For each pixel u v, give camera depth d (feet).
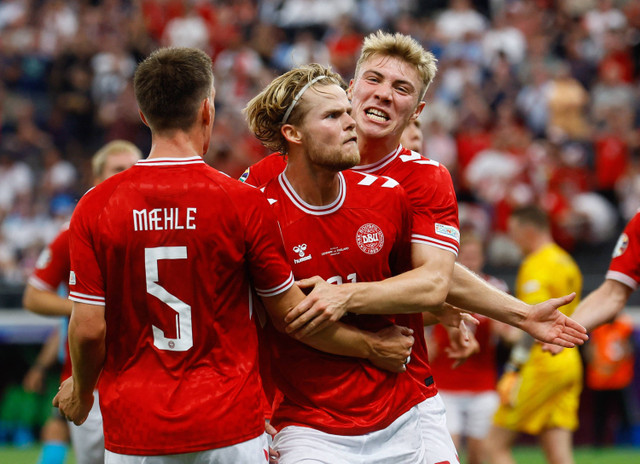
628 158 71.15
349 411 20.33
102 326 18.38
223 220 18.21
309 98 19.51
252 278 19.04
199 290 18.13
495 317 22.04
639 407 52.44
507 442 38.58
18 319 53.06
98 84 81.35
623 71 84.28
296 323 19.35
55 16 89.51
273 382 21.15
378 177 20.89
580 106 78.48
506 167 68.44
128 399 18.15
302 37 83.25
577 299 39.34
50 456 34.83
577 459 49.11
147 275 18.15
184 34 85.76
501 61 80.48
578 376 38.27
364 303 19.60
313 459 19.88
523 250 39.65
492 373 40.75
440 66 81.56
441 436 22.75
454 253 21.09
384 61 21.74
